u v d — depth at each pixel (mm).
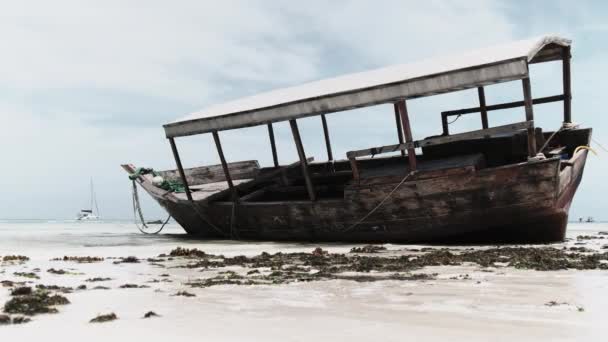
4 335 4602
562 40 17328
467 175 14992
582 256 11320
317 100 16859
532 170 14359
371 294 6699
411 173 15680
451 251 13570
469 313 5262
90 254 14523
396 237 16641
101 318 5172
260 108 18047
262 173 25406
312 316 5219
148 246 17531
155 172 25828
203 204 20672
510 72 13992
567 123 18406
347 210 17062
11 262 12031
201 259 12844
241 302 6199
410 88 15281
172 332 4578
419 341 4102
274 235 19141
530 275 8516
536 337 4172
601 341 4039
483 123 20172
